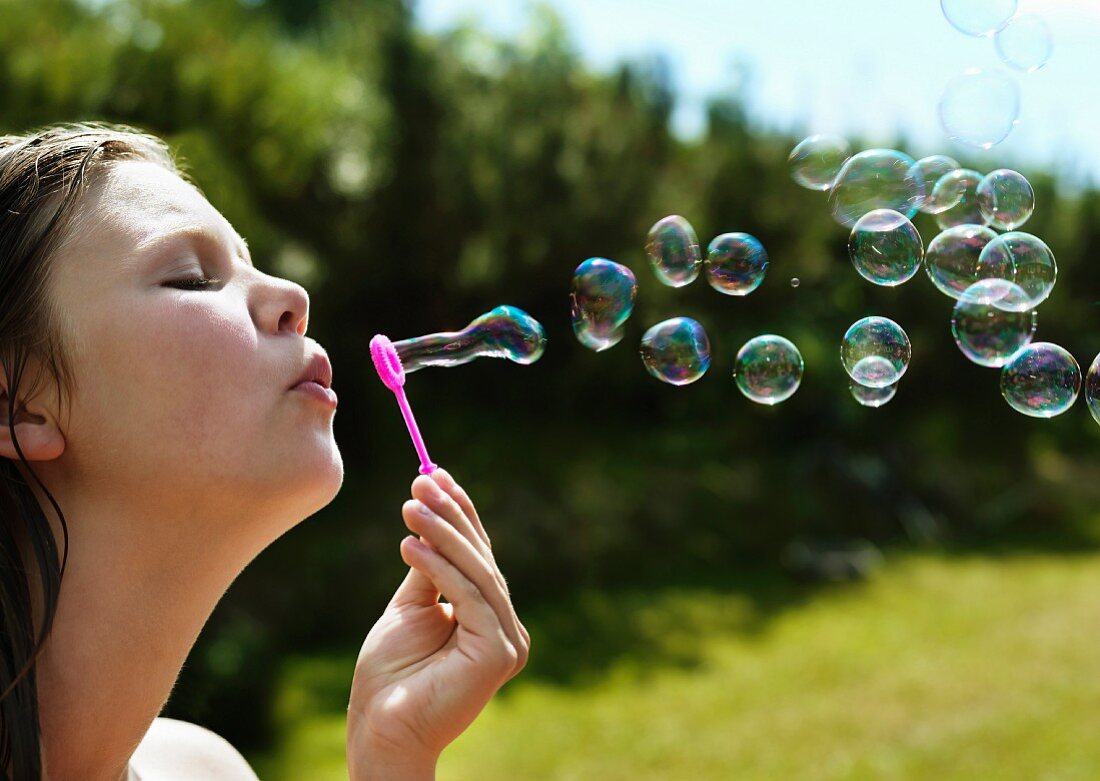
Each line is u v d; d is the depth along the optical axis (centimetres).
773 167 772
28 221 81
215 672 427
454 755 441
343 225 645
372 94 677
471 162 718
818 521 737
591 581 640
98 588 81
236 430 81
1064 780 408
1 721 78
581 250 738
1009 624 594
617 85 816
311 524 585
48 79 444
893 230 158
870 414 802
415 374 739
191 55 488
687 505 725
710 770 429
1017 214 162
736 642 577
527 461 712
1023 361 154
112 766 85
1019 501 820
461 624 94
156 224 83
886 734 458
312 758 417
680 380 162
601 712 484
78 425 80
